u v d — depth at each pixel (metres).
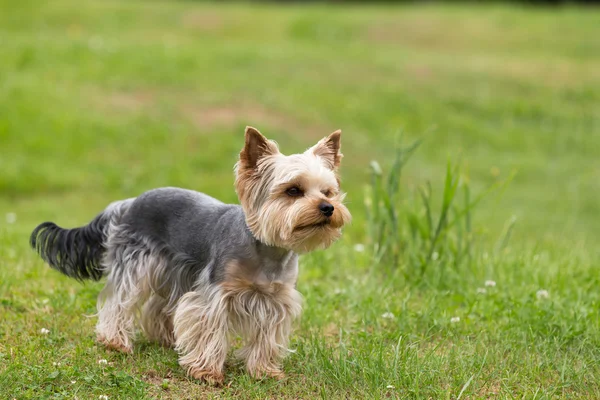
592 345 6.20
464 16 31.25
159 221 6.00
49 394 5.07
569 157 18.86
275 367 5.70
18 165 14.91
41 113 16.86
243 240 5.47
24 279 7.64
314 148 5.75
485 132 19.70
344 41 27.97
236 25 28.97
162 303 6.25
